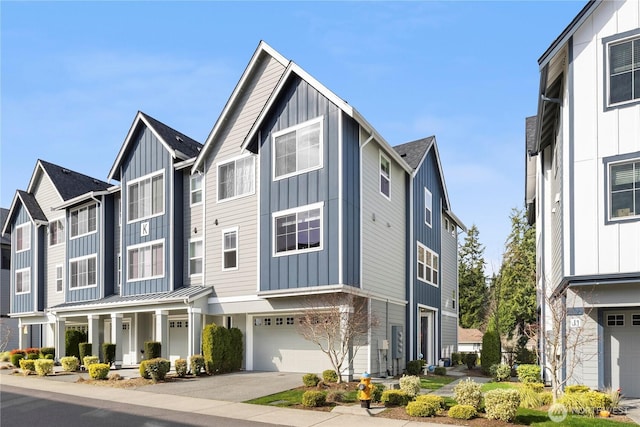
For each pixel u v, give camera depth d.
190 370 19.08
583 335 12.61
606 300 12.41
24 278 32.41
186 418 11.61
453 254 31.70
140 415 12.08
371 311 18.38
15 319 36.28
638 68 12.45
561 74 14.05
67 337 25.62
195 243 22.44
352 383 15.84
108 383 17.84
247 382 16.89
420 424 10.66
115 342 23.23
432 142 26.17
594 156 12.72
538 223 20.59
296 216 17.95
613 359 13.02
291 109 18.62
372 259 18.78
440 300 27.34
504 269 40.69
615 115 12.59
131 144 25.19
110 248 27.19
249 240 19.75
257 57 20.38
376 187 19.67
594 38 12.97
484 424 10.48
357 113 17.16
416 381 13.23
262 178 19.12
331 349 17.12
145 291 23.44
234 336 20.20
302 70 18.05
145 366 17.75
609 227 12.40
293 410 12.35
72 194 31.23
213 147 21.62
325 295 16.97
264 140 19.27
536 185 22.03
